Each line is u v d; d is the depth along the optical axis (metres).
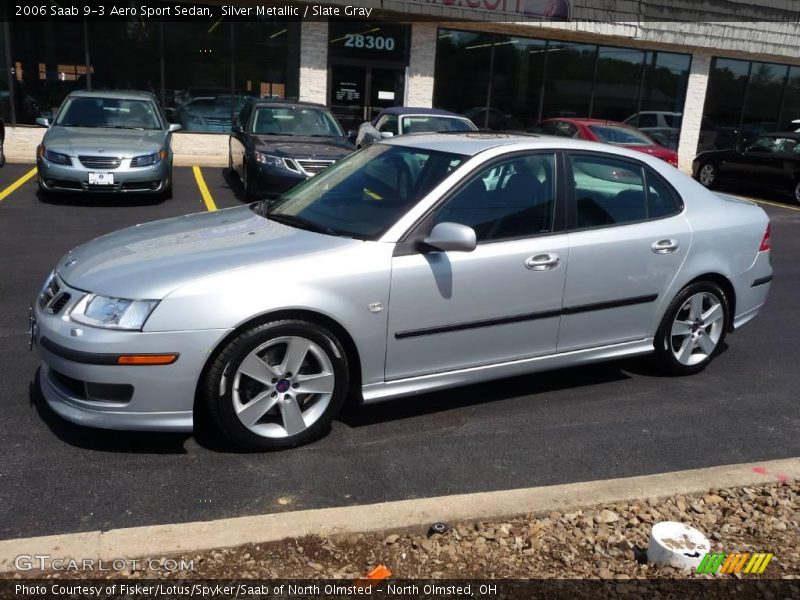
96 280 3.63
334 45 16.89
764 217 5.41
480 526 3.18
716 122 21.58
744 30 19.80
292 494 3.48
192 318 3.49
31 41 15.16
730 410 4.69
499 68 18.52
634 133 14.69
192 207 10.69
